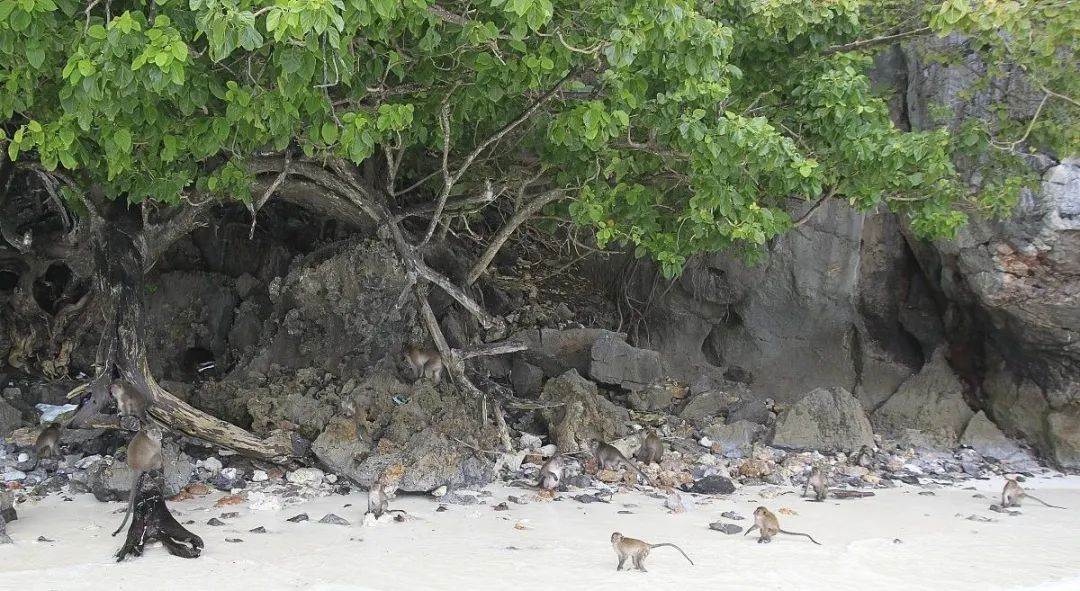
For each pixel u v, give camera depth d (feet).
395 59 65.72
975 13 75.31
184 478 77.05
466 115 81.20
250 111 59.98
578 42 67.77
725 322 128.57
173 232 86.22
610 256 138.31
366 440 85.61
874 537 68.95
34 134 57.47
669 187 91.09
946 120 104.32
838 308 124.47
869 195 82.69
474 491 81.30
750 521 73.31
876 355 124.98
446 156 83.20
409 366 99.76
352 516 71.36
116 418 79.00
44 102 64.85
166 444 78.79
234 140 68.74
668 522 72.13
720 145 71.56
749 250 93.20
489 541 64.34
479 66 67.26
